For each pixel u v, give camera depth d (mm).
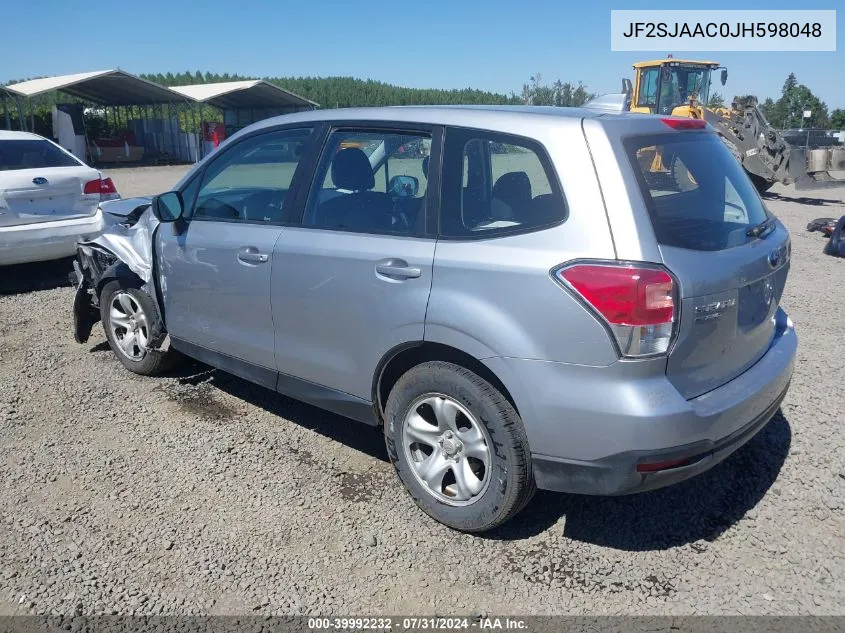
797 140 26531
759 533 3346
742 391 3096
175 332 4762
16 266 8648
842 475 3801
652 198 2900
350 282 3521
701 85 17969
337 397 3773
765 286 3322
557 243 2879
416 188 3414
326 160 3830
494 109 3348
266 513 3547
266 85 35500
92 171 7820
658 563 3158
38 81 35188
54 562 3172
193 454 4125
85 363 5512
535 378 2910
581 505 3600
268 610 2896
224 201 4352
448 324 3131
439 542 3322
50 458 4070
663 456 2787
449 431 3328
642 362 2748
